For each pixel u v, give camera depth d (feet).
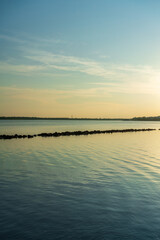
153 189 45.06
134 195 41.55
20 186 46.42
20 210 34.65
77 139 158.20
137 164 69.67
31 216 32.68
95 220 31.65
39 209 35.12
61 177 53.62
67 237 27.27
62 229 29.12
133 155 87.30
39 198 39.75
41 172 58.39
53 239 26.81
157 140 156.56
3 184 47.70
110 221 31.37
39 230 28.81
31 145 119.44
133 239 26.99
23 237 27.12
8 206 36.14
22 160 75.00
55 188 45.32
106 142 139.44
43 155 85.76
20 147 110.42
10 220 31.40
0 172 58.13
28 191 43.39
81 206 36.42
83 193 42.52
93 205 36.86
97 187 46.19
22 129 298.35
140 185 47.65
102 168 63.57
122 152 95.45
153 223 30.91
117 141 146.92
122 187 46.29
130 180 51.47
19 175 55.16
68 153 91.40
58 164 68.69
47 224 30.37
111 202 38.19
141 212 34.32
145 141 148.56
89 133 221.05
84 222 31.04
